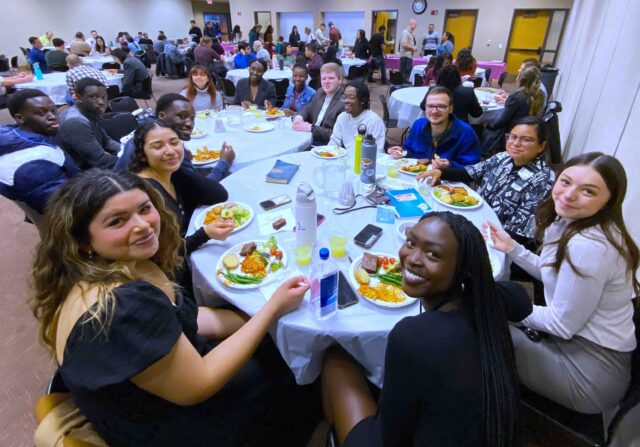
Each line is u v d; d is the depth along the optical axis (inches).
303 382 40.2
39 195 62.9
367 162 67.3
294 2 476.1
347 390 36.2
